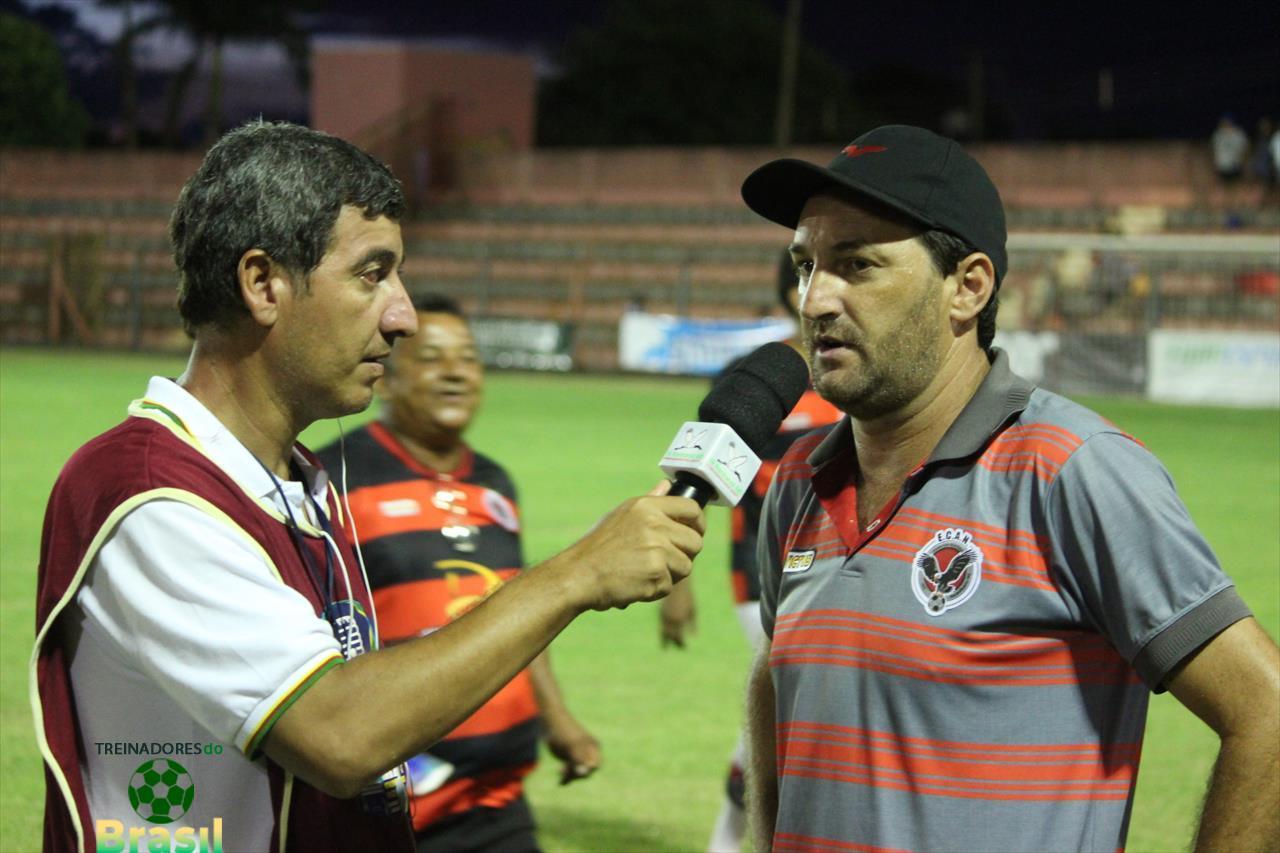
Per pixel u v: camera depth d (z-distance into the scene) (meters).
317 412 2.13
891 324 2.20
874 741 2.15
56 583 1.96
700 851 4.89
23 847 4.75
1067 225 32.81
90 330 37.47
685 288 33.56
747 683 2.65
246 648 1.87
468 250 37.22
